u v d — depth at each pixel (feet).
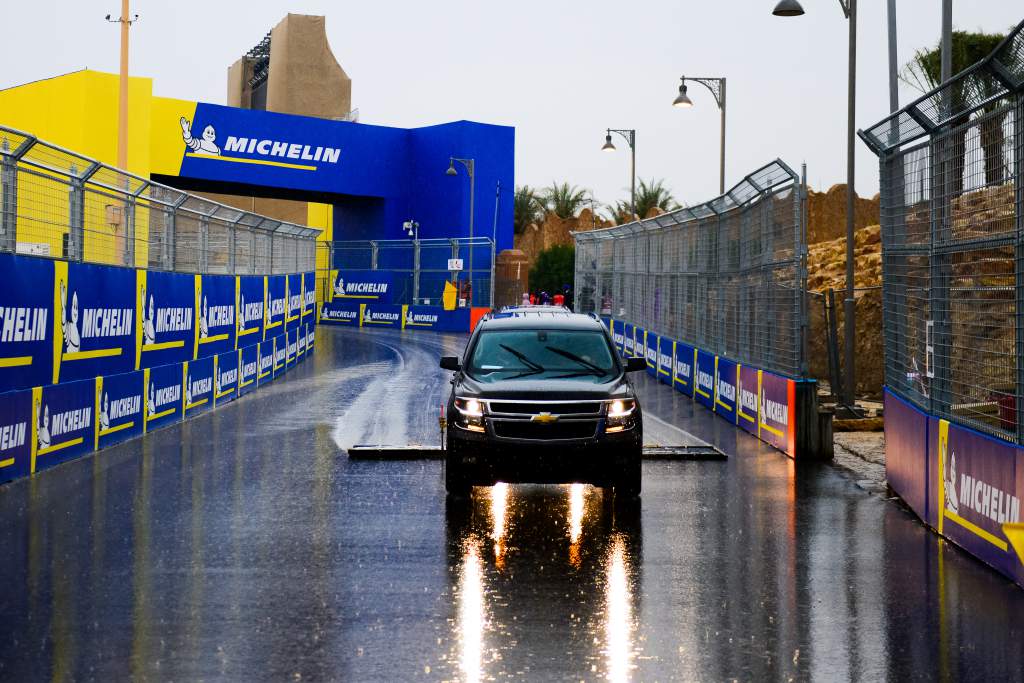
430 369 108.99
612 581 28.17
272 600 25.89
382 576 28.45
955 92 33.53
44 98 173.58
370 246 220.84
